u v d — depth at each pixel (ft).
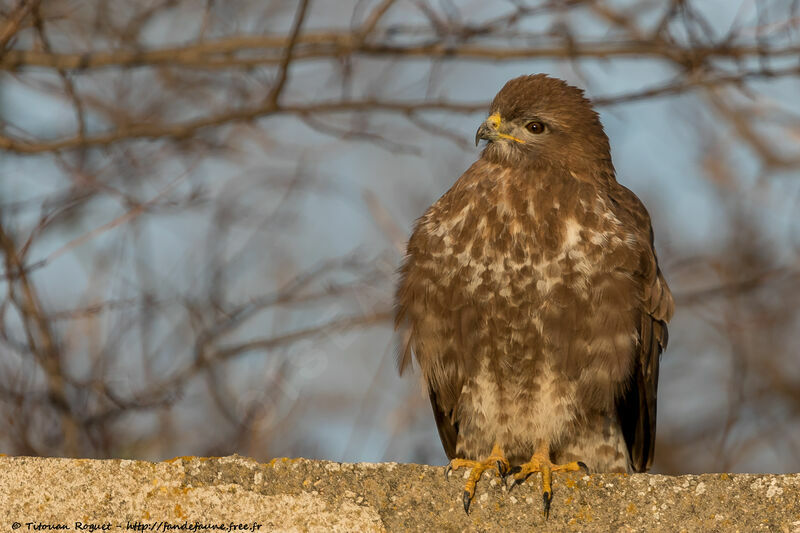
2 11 40.98
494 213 31.91
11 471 24.22
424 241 32.68
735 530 24.49
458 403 33.73
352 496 24.82
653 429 34.32
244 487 24.58
